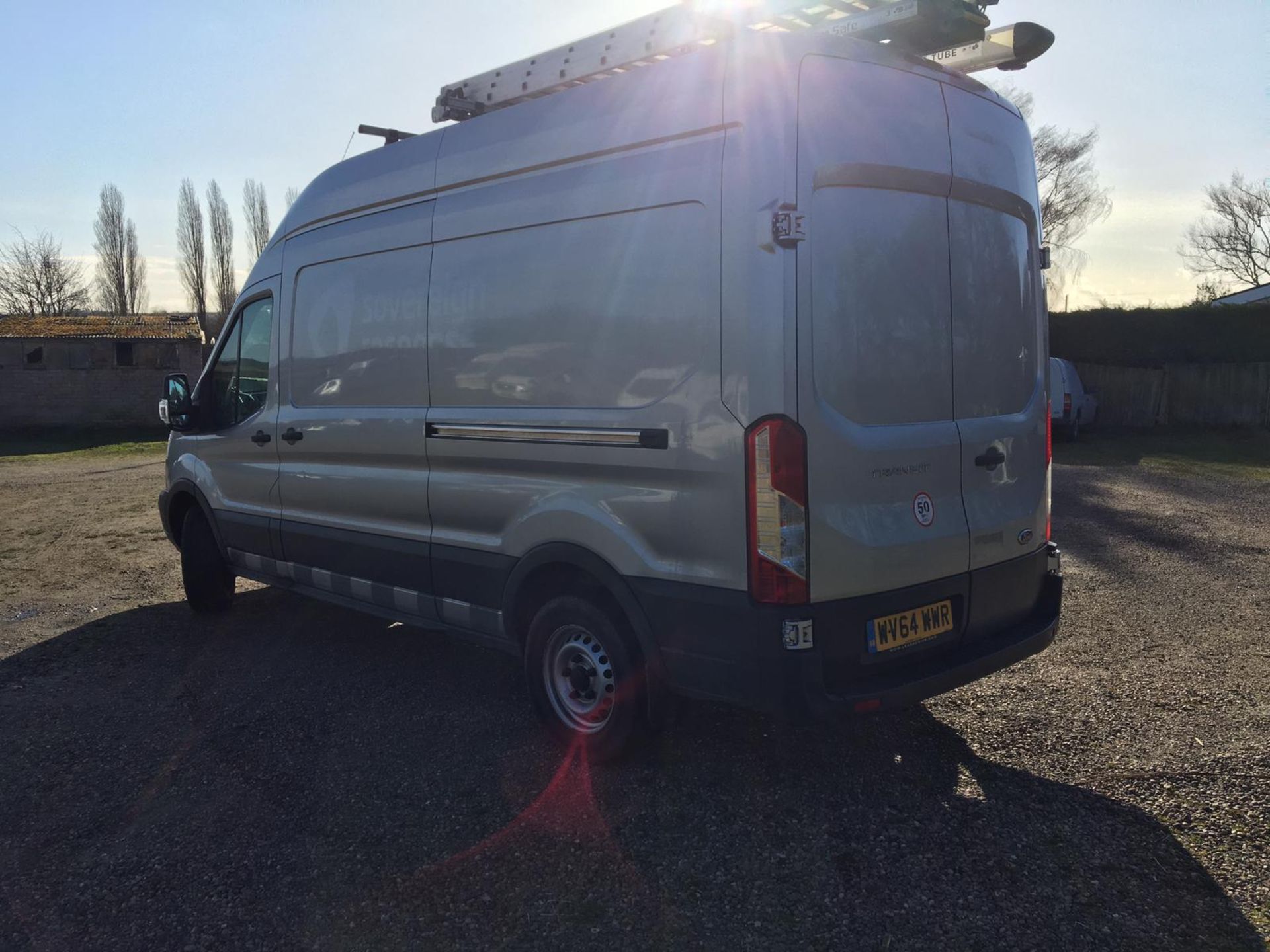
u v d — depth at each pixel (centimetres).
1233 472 1298
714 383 308
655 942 262
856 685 312
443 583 428
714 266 309
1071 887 284
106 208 5247
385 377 446
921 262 340
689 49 362
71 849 319
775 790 351
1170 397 2017
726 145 309
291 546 521
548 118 376
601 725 368
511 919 274
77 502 1202
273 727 421
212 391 584
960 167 357
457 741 401
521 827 327
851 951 257
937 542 334
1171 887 283
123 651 543
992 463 363
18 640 570
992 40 378
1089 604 598
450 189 417
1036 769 364
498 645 414
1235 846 304
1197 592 623
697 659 320
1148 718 409
